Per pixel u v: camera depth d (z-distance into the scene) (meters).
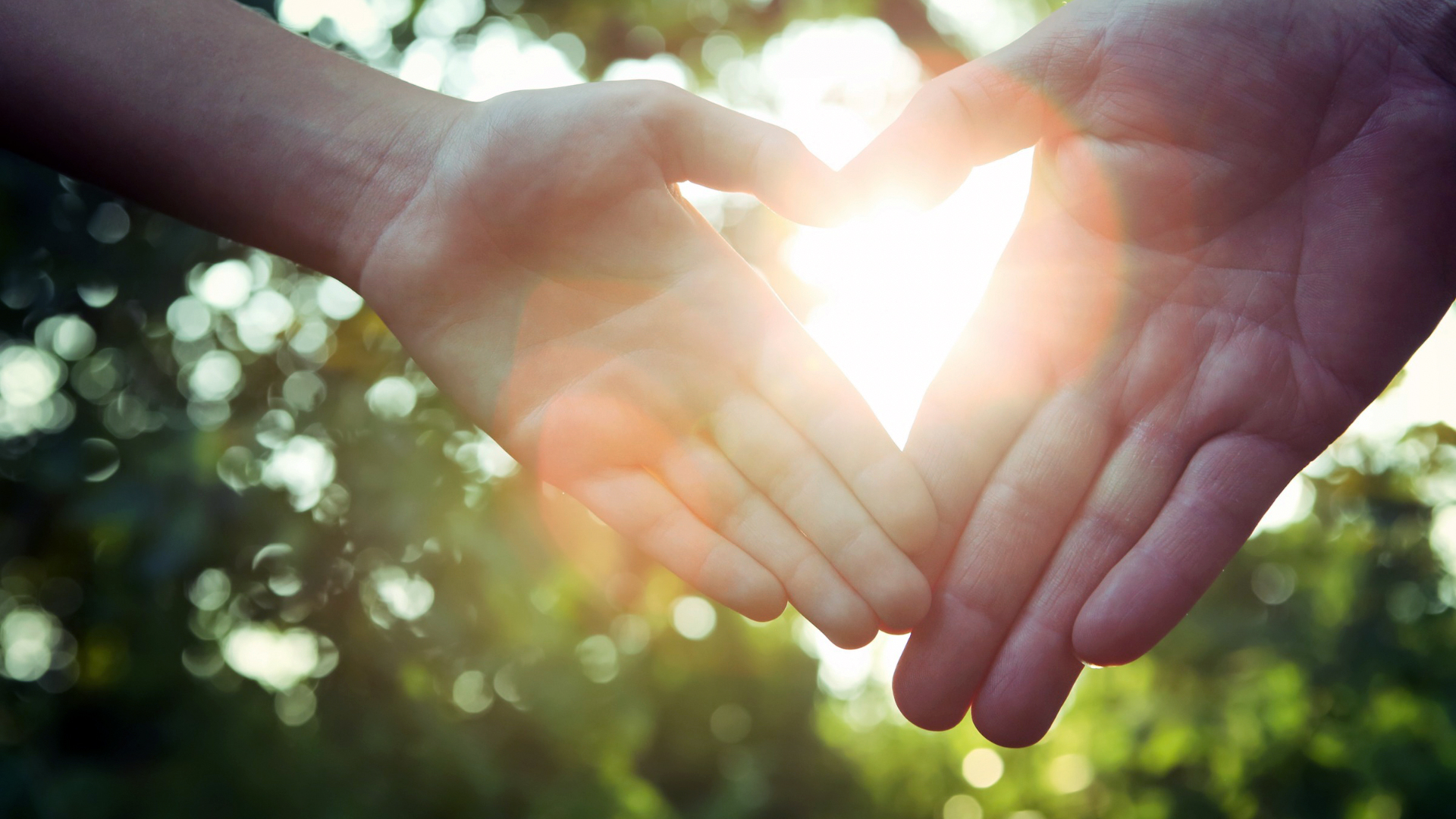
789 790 1.56
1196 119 0.56
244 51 0.57
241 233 0.57
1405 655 1.06
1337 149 0.57
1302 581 1.11
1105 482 0.57
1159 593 0.56
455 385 0.57
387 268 0.57
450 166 0.56
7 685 0.78
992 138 0.57
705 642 1.02
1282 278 0.57
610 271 0.56
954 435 0.57
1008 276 0.58
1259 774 1.03
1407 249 0.57
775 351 0.56
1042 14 1.11
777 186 0.56
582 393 0.57
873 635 0.56
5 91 0.56
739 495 0.56
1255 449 0.57
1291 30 0.56
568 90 0.56
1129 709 1.13
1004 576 0.56
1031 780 1.26
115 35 0.56
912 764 1.45
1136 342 0.57
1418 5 0.56
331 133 0.57
